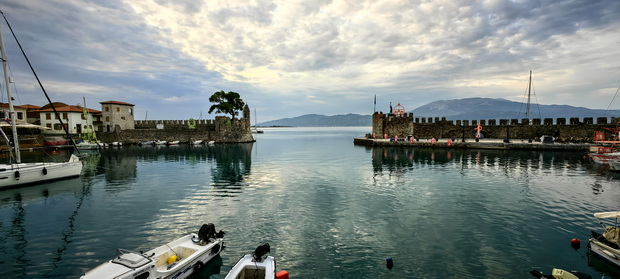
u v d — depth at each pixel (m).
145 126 81.75
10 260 11.88
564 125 56.50
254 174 31.25
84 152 56.34
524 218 16.27
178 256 11.59
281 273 9.95
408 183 25.67
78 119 70.25
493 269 11.00
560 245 12.87
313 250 12.70
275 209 18.44
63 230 15.08
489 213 17.20
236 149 63.28
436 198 20.61
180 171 33.47
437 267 11.19
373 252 12.45
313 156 48.31
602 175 28.05
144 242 13.58
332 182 26.61
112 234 14.52
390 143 61.62
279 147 68.94
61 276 10.73
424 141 60.16
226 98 80.38
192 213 17.69
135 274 9.05
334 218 16.69
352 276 10.64
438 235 14.15
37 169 26.27
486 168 32.81
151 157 47.97
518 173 29.59
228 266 11.55
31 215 17.58
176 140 78.00
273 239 13.88
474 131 65.31
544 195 20.97
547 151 47.16
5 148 52.19
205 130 79.88
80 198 21.39
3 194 22.73
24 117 62.38
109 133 70.75
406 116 71.19
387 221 16.11
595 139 47.28
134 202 20.20
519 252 12.30
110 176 30.36
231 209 18.45
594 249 11.59
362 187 24.38
